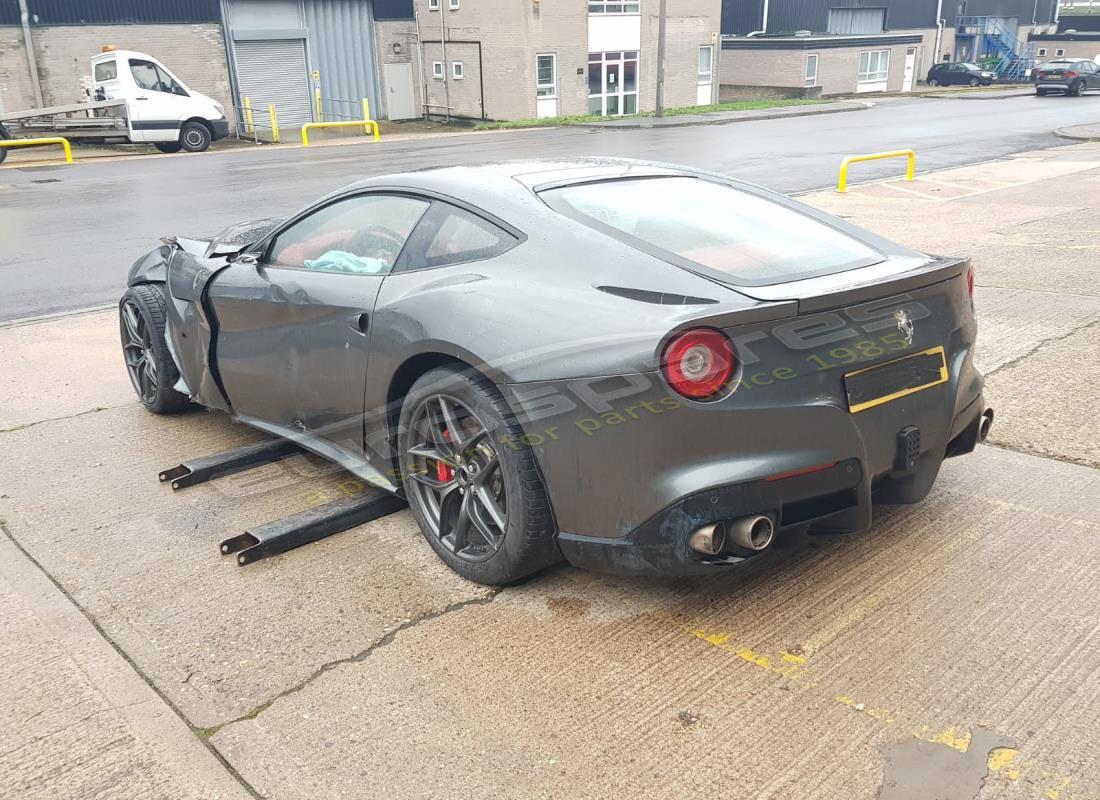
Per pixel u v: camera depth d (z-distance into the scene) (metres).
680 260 2.79
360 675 2.62
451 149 21.45
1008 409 4.43
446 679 2.59
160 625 2.90
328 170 17.52
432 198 3.28
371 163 18.66
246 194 14.27
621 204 3.18
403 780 2.21
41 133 21.36
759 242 3.04
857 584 3.00
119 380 5.49
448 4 33.97
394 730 2.38
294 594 3.07
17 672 2.67
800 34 46.34
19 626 2.91
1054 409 4.39
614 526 2.63
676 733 2.33
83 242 10.55
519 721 2.40
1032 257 7.77
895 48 47.38
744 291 2.61
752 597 2.95
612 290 2.69
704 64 38.09
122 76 21.83
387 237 3.38
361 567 3.24
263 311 3.71
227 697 2.54
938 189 12.77
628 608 2.92
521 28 31.89
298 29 32.44
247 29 31.27
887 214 10.55
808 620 2.81
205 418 4.84
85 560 3.32
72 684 2.61
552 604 2.96
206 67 30.53
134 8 28.58
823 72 44.16
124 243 10.44
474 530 3.15
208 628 2.88
